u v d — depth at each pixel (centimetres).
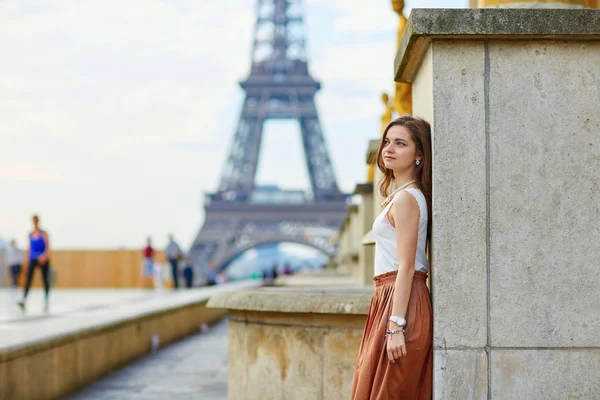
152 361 1362
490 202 497
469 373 494
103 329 1177
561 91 498
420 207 492
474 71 498
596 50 498
